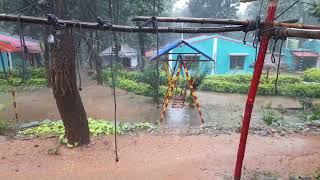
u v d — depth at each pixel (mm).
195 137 8328
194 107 15680
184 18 4863
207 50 29781
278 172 6211
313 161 6797
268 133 8852
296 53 38594
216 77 25844
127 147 7535
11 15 4398
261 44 4645
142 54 26828
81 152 7156
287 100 19406
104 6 23781
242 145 5129
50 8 6262
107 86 21312
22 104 15500
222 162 6715
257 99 19828
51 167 6410
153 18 4832
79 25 4773
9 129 9227
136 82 20688
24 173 6129
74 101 7211
